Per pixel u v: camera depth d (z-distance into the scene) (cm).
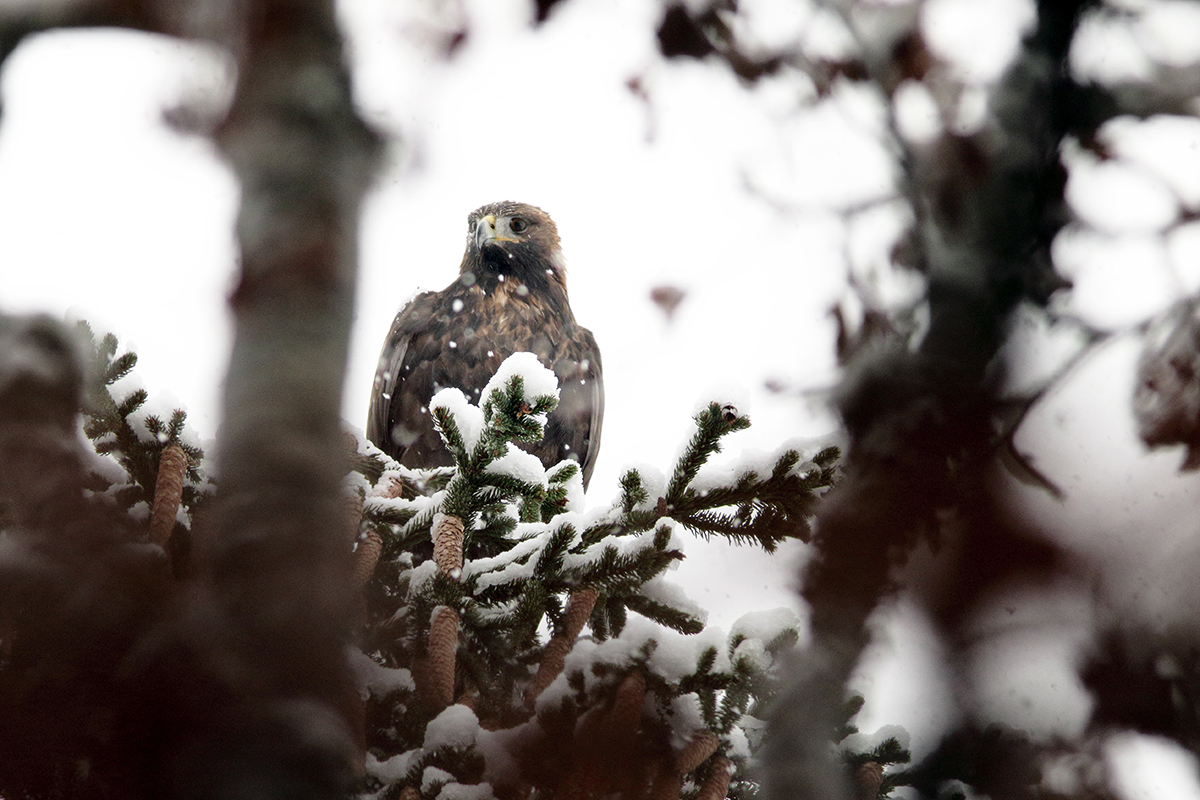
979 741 1184
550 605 649
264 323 882
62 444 568
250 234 962
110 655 521
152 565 555
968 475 1321
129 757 508
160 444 652
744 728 670
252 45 1080
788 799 700
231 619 544
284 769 498
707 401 643
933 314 1430
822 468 652
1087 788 1185
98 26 1104
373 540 642
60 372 586
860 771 723
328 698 543
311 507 642
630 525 652
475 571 655
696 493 651
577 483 743
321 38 1083
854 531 1237
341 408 855
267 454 691
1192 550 1248
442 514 642
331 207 998
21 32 1088
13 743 508
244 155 1030
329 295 939
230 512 629
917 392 1362
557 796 566
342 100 1070
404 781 582
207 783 496
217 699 516
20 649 522
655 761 568
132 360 647
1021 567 1266
